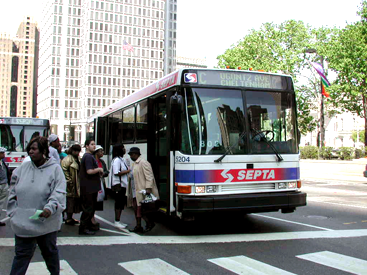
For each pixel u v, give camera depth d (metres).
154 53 124.00
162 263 5.54
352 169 25.30
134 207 7.90
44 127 17.81
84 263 5.54
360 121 77.62
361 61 34.38
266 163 7.57
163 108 8.34
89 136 17.00
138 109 10.12
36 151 4.04
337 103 41.75
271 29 43.41
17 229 3.92
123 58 119.38
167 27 133.62
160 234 7.66
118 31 118.81
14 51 171.12
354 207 11.43
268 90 7.95
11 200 4.06
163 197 8.24
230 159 7.29
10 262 5.59
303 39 43.25
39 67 136.00
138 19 121.75
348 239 7.14
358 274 5.08
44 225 3.98
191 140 7.19
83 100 116.56
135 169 7.66
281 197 7.42
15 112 169.50
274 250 6.32
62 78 117.12
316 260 5.71
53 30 116.31
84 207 7.53
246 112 7.64
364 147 28.98
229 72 7.72
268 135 7.73
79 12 119.75
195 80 7.46
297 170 7.89
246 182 7.36
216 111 7.44
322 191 16.31
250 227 8.40
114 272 5.12
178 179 7.26
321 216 9.86
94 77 115.56
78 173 8.32
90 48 115.12
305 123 45.12
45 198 4.03
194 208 6.86
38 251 6.18
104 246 6.59
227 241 6.99
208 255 6.01
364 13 34.59
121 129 11.76
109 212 10.59
